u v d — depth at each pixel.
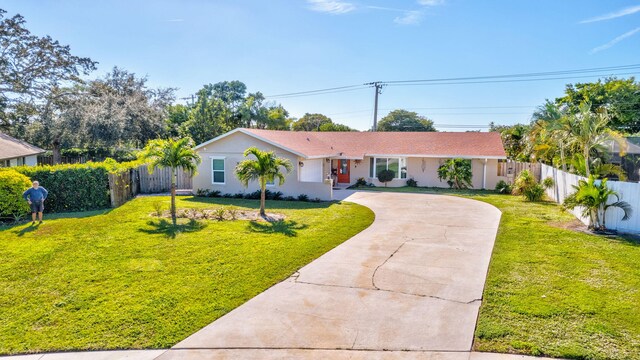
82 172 16.25
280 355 5.15
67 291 7.25
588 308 6.38
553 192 19.41
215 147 21.31
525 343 5.32
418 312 6.38
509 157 31.88
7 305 6.66
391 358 5.06
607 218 12.12
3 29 27.98
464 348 5.27
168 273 8.19
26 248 10.02
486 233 11.94
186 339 5.56
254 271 8.34
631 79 30.45
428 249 10.16
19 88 29.55
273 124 48.81
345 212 15.70
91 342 5.47
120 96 33.69
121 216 14.35
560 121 19.11
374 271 8.40
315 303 6.76
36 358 5.12
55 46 30.56
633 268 8.40
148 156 14.54
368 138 29.25
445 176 25.03
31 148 24.39
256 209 16.47
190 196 21.27
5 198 13.10
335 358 5.07
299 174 20.28
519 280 7.75
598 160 19.97
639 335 5.52
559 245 10.35
